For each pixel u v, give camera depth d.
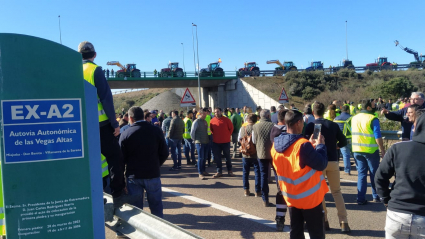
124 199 3.88
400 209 2.71
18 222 2.33
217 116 9.59
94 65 3.38
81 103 2.50
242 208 6.50
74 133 2.48
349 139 9.23
